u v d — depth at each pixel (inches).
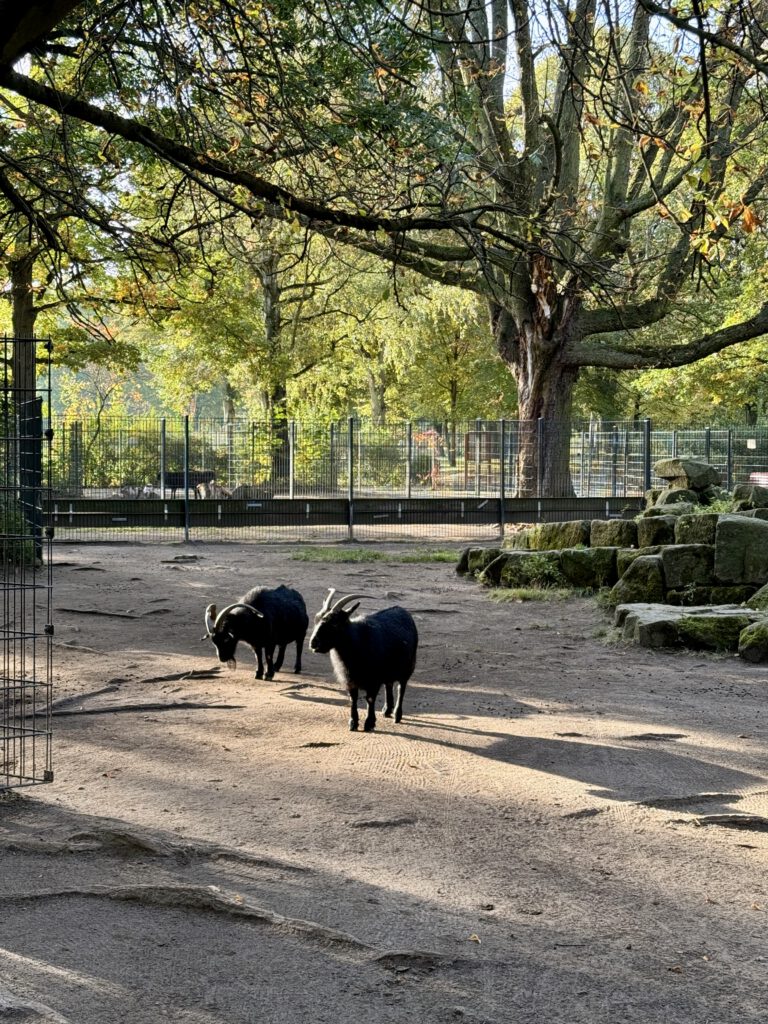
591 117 279.6
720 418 2271.2
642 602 583.5
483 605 644.1
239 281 1167.0
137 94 372.8
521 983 166.6
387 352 1769.2
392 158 365.1
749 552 567.8
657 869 220.2
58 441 1100.5
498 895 203.2
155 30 332.8
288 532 1170.0
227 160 360.2
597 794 271.7
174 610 597.6
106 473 1146.0
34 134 477.7
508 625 573.6
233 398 2047.2
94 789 264.2
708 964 176.1
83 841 221.3
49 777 257.4
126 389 2504.9
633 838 239.3
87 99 445.1
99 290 751.1
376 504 1136.8
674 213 253.1
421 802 260.7
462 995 161.8
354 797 263.4
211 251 522.0
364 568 837.2
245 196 386.3
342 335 1721.2
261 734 329.4
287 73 358.9
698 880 214.7
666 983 168.6
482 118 729.0
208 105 368.2
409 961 171.6
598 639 528.7
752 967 175.5
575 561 679.7
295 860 217.6
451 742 323.3
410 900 199.0
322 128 350.9
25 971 161.9
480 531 1183.6
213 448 1208.2
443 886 206.7
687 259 721.0
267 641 415.5
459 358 2207.2
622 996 163.5
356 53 332.5
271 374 1464.1
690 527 616.4
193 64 358.3
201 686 402.3
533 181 731.4
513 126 819.4
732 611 516.4
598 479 1503.4
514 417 2153.1
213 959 170.4
